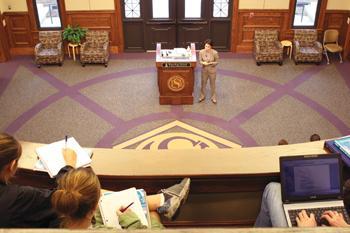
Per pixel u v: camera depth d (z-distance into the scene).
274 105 7.72
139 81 8.69
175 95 7.66
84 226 1.71
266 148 3.03
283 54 10.04
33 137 6.72
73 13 9.70
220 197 2.94
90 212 1.70
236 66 9.41
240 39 10.13
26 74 8.99
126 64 9.53
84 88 8.38
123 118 7.30
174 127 7.03
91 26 9.91
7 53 9.66
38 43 9.70
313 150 2.99
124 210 2.25
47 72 9.10
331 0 9.71
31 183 2.80
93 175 1.72
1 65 9.44
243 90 8.29
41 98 7.95
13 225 1.85
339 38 10.12
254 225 2.89
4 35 9.48
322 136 6.77
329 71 9.20
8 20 9.70
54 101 7.84
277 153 2.96
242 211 3.02
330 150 2.97
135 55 10.05
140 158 2.89
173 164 2.83
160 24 9.96
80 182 1.65
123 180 2.77
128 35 10.09
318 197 2.46
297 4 9.77
